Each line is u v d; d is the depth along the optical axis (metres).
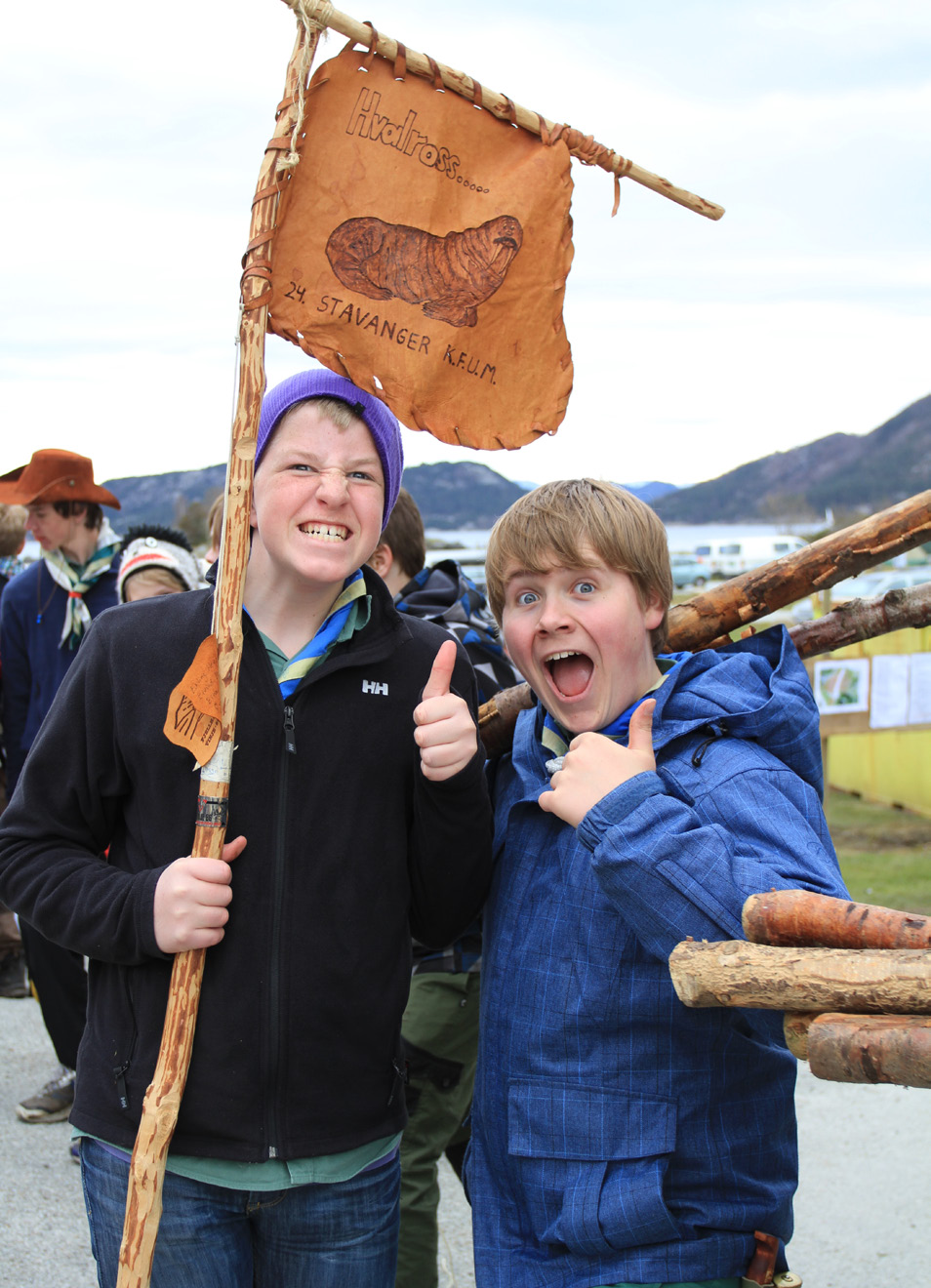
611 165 1.78
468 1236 3.22
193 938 1.55
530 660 1.80
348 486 1.69
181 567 3.88
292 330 1.64
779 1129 1.70
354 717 1.74
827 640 2.04
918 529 1.90
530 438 1.77
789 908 1.32
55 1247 3.10
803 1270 2.98
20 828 1.72
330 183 1.65
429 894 1.81
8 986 5.19
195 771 1.67
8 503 4.36
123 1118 1.63
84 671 1.73
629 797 1.52
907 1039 1.16
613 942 1.64
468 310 1.73
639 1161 1.59
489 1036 1.77
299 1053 1.64
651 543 1.77
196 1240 1.62
